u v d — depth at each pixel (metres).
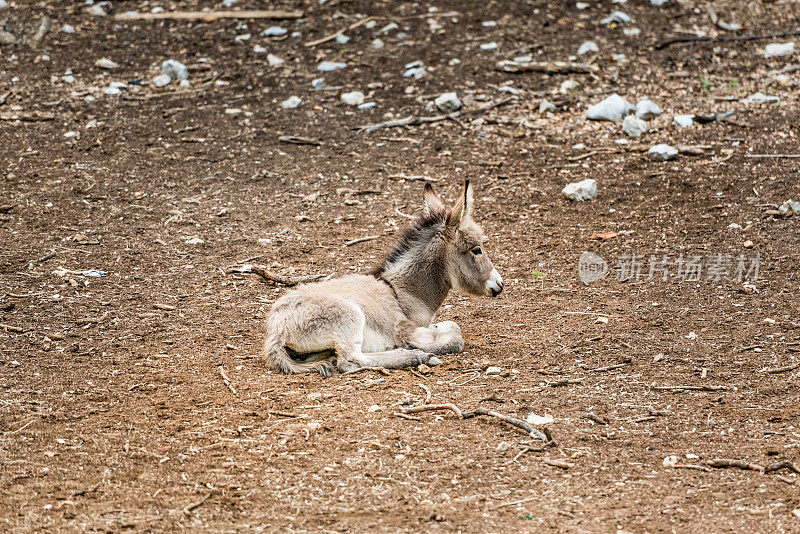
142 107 36.28
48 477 14.68
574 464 15.23
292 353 19.55
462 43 40.03
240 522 13.43
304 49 40.31
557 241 26.77
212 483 14.59
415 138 33.84
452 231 20.42
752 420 16.77
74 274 24.34
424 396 17.81
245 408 17.34
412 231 21.05
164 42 41.09
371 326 19.80
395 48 40.00
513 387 18.25
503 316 22.38
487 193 29.92
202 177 31.28
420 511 13.74
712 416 16.95
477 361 19.64
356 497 14.18
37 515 13.45
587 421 16.77
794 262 24.61
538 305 22.92
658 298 23.09
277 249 26.50
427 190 21.38
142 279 24.31
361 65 38.84
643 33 40.00
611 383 18.48
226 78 38.31
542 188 30.16
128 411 17.22
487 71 37.88
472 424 16.61
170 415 17.03
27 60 39.34
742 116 33.84
